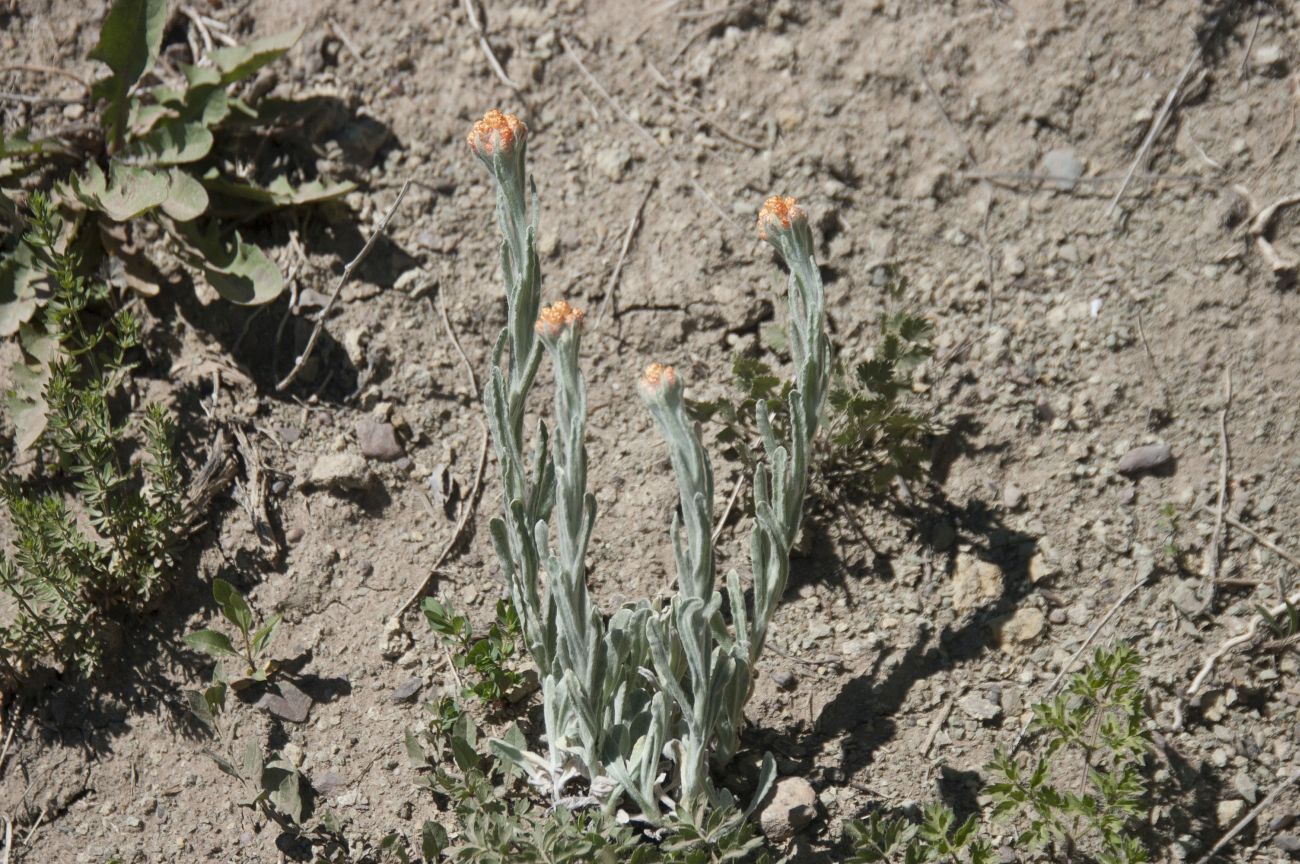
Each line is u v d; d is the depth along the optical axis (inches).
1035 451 60.1
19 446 59.4
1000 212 62.2
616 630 54.9
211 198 62.2
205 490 59.9
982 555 59.3
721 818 54.9
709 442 60.5
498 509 60.2
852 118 63.2
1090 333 60.8
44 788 58.1
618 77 64.1
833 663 58.5
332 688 58.6
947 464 60.1
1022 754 57.6
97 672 58.8
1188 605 58.6
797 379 55.3
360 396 61.1
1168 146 62.3
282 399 61.0
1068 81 62.8
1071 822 57.0
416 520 60.1
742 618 55.1
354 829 57.3
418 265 62.3
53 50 64.0
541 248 62.4
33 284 60.6
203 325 61.4
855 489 59.9
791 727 57.9
